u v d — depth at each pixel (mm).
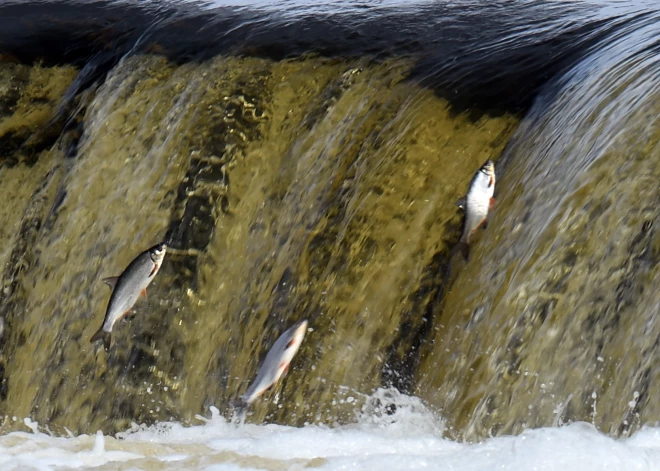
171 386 17672
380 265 16375
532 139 16438
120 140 20922
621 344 12680
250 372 16984
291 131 19453
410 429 14602
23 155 22141
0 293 20562
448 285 15641
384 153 17484
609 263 13289
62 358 18891
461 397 14211
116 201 20000
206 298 18234
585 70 17047
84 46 23781
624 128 14398
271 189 18906
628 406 12250
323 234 17172
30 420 18734
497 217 15570
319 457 12320
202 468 12086
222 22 22234
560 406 12961
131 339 18125
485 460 11102
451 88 18125
